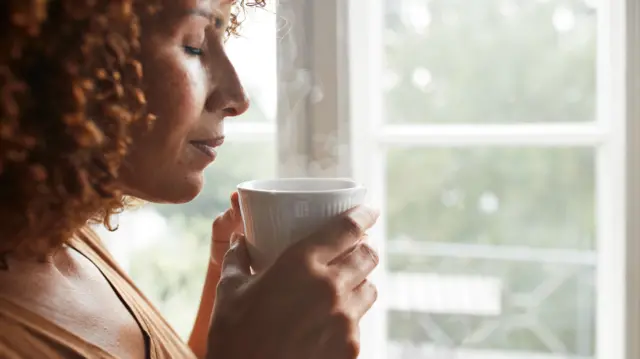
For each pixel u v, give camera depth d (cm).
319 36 112
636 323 111
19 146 45
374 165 129
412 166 132
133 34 47
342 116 115
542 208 128
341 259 56
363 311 58
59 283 55
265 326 53
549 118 125
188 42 52
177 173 53
